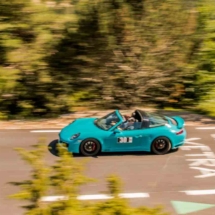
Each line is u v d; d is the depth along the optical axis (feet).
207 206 47.80
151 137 61.41
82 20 83.97
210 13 92.99
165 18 86.28
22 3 75.15
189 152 63.31
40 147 32.17
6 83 74.79
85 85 90.58
